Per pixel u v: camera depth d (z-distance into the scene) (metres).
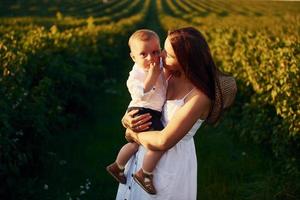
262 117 7.66
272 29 20.30
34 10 50.94
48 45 10.88
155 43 3.09
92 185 6.58
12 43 10.03
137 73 3.15
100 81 13.21
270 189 5.95
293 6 74.88
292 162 6.50
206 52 2.92
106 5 63.84
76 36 14.52
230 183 6.48
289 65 8.35
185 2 73.38
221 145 8.19
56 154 7.56
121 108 10.98
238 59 10.66
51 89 8.14
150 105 3.11
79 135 8.66
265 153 7.55
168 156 3.14
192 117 2.92
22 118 6.38
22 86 7.30
